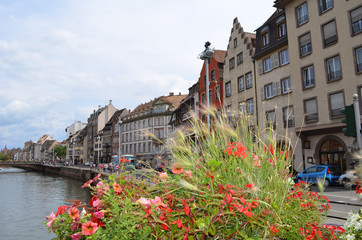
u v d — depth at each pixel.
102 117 102.62
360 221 2.82
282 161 2.81
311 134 23.28
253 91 30.36
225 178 2.44
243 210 1.99
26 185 51.06
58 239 2.22
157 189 2.54
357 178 3.28
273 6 26.81
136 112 78.00
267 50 28.33
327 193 13.47
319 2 23.06
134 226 2.00
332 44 21.88
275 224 2.29
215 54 38.91
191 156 2.70
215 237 2.09
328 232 2.81
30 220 21.45
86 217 2.27
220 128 2.81
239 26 33.53
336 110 21.48
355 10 20.50
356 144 6.01
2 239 16.59
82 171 58.78
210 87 37.94
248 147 2.81
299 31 24.69
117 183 2.46
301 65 24.33
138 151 73.88
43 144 179.12
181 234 1.93
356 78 20.17
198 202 2.33
